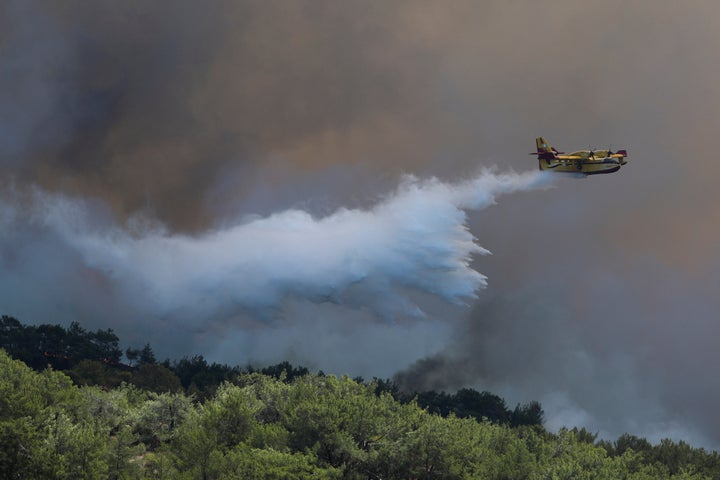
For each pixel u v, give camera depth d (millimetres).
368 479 115375
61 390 141750
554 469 117875
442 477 117688
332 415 119000
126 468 115500
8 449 103062
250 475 105500
